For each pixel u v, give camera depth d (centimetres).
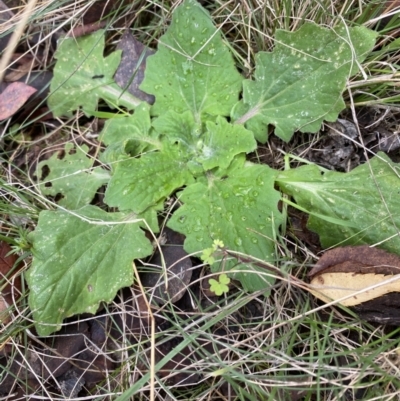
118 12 49
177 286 41
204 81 44
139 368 40
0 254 42
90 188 45
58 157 47
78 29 48
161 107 44
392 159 43
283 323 38
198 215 41
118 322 42
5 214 44
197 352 39
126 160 43
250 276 39
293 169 42
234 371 37
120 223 42
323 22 44
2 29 49
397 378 36
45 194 46
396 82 42
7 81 49
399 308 37
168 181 42
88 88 47
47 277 41
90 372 41
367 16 44
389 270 37
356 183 41
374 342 36
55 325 40
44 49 50
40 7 47
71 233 42
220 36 44
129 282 40
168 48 44
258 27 45
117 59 47
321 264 38
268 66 43
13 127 48
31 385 41
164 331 39
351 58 41
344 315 39
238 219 40
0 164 47
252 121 44
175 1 47
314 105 42
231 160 42
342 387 36
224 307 39
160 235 43
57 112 48
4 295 42
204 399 39
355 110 44
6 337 40
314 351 39
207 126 43
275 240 40
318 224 41
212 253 40
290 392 38
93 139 47
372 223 40
